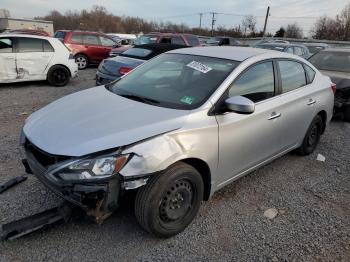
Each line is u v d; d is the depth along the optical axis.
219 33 76.06
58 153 2.62
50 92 9.41
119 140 2.63
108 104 3.29
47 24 45.59
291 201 3.85
